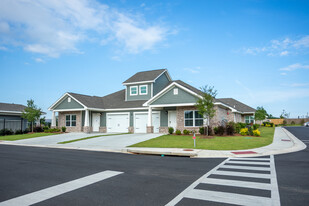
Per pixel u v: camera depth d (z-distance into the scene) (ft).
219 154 37.81
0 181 21.99
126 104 89.71
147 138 61.87
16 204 15.76
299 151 41.24
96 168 27.78
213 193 17.67
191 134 70.08
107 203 15.81
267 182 20.52
